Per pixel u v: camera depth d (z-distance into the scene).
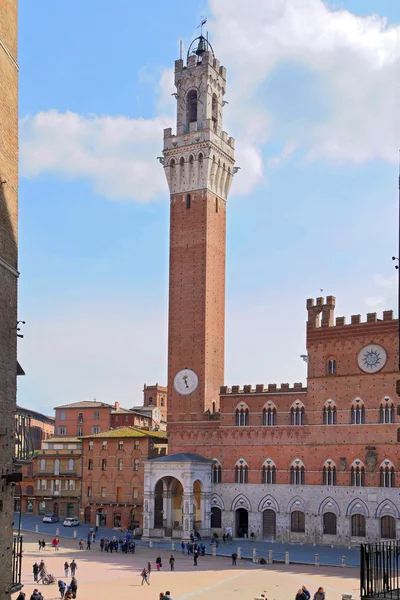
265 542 130.38
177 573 96.56
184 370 145.75
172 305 149.38
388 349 124.38
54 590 81.25
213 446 139.88
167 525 135.75
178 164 153.25
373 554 40.03
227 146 156.75
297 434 131.88
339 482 125.81
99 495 155.88
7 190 43.00
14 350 44.00
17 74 44.75
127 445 154.12
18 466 44.88
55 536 137.12
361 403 125.81
